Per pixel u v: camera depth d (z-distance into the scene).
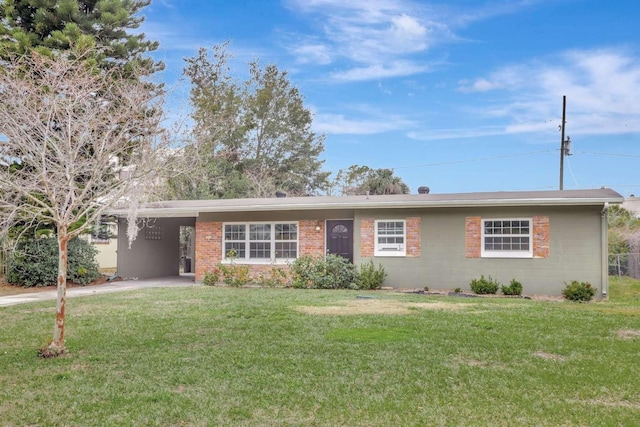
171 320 10.30
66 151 7.91
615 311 11.48
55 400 5.62
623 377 6.36
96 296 14.59
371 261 17.19
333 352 7.53
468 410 5.28
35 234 18.08
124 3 23.81
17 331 9.38
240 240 19.11
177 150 13.86
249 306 12.22
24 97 8.37
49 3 21.67
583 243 15.18
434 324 9.67
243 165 38.78
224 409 5.32
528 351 7.62
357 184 43.53
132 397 5.67
